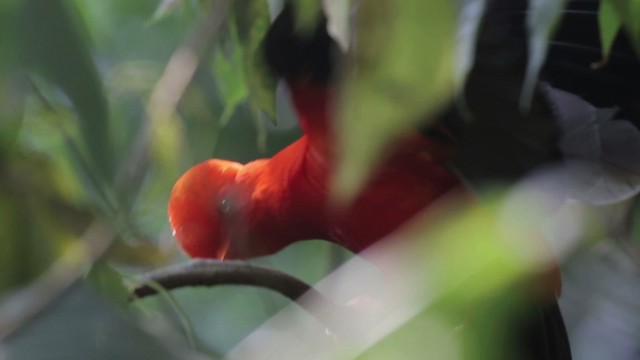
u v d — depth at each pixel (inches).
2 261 147.8
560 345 156.6
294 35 153.3
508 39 153.5
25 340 108.8
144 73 151.9
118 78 151.9
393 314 101.7
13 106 138.4
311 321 115.3
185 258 161.5
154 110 148.4
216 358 114.9
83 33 143.9
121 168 148.2
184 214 161.3
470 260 99.8
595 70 156.2
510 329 109.8
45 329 109.7
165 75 149.2
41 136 149.2
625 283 157.8
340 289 115.3
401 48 113.0
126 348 110.3
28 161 148.6
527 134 154.3
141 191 150.6
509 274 100.3
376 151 113.3
